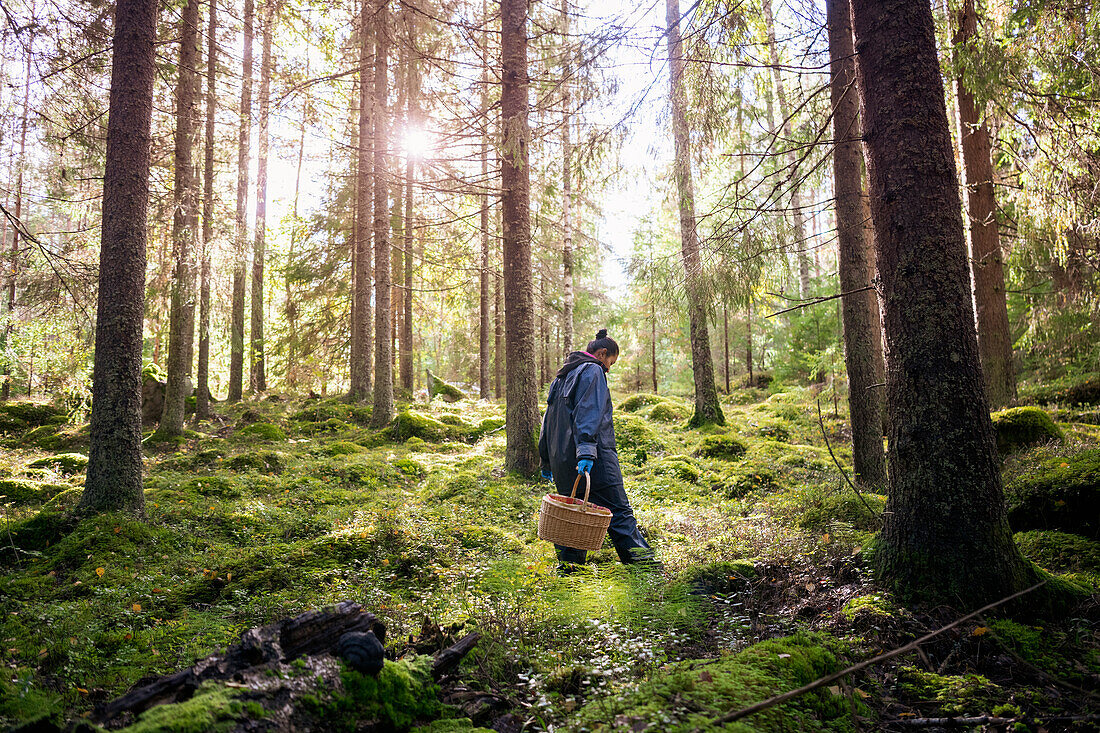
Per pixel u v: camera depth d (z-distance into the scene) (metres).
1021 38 7.44
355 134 14.71
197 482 7.38
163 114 12.53
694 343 12.02
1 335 11.45
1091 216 7.45
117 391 5.98
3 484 7.47
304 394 19.27
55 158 8.62
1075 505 4.15
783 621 3.01
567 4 8.36
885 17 3.41
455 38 9.15
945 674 2.54
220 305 14.79
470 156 8.94
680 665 2.37
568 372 4.67
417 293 21.36
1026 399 11.20
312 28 12.09
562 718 2.19
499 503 6.72
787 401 14.22
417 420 12.25
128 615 3.86
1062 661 2.54
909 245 3.28
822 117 7.12
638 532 4.43
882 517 3.48
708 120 5.29
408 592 4.23
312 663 1.93
